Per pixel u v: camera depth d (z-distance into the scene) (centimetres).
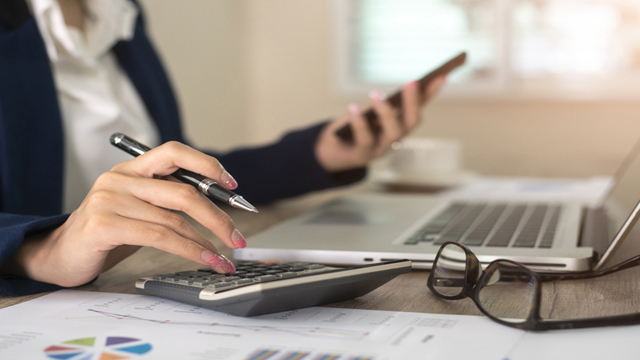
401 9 218
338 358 31
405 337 35
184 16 199
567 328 36
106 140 98
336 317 39
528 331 36
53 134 85
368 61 224
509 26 204
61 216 50
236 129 237
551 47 202
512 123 209
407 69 221
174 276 45
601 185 120
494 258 49
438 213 77
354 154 97
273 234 63
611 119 199
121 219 44
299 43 233
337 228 66
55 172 85
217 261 44
